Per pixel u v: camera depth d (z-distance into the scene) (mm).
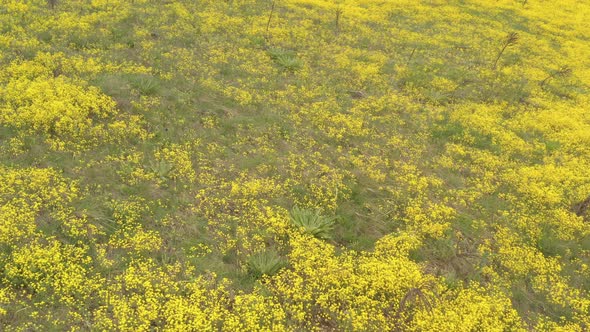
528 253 9820
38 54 13820
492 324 7859
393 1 28672
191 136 11680
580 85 20547
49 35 15508
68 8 18359
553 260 9688
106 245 8117
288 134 12766
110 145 10719
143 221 8812
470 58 21406
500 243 10047
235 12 21781
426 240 9812
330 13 24516
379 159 12297
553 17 30641
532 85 19359
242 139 12047
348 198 10633
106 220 8609
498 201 11508
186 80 14289
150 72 14344
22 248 7520
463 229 10375
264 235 8977
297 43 19375
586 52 24812
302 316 7355
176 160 10625
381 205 10609
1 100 11336
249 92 14562
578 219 11180
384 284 8172
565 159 14203
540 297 8898
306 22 22109
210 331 6945
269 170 11094
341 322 7598
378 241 9297
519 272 9250
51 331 6531
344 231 9633
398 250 9211
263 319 7301
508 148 14125
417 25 25016
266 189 10219
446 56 21297
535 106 17719
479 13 29016
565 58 23344
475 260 9492
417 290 7555
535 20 29453
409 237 9516
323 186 10805
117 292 7316
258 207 9820
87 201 8930
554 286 9008
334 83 16562
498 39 24500
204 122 12430
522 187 12141
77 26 16625
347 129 13570
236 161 11172
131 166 10125
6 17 16141
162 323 7031
